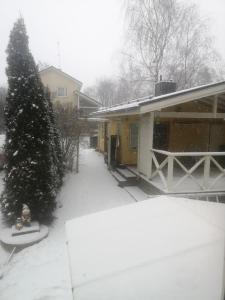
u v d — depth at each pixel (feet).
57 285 14.26
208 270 5.48
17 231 19.49
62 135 37.52
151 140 25.85
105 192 29.19
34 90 20.99
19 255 17.65
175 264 5.86
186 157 33.32
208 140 33.60
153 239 7.20
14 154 20.61
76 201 26.71
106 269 6.17
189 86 65.67
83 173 38.58
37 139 20.95
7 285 14.76
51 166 22.36
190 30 63.67
